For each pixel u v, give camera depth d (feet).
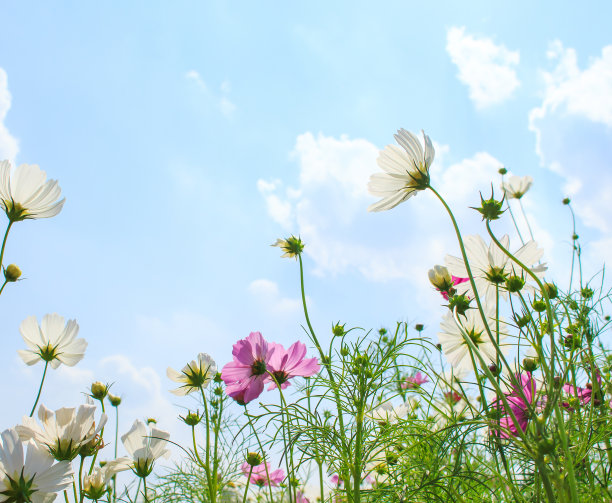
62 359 2.70
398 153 2.31
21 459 1.98
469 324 2.37
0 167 2.51
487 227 1.89
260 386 2.62
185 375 2.81
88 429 2.13
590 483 1.99
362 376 2.46
